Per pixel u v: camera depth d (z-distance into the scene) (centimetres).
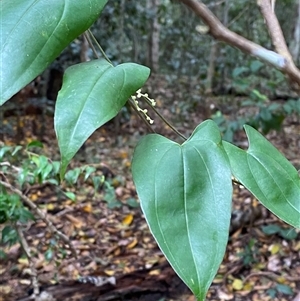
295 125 317
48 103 261
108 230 183
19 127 259
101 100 25
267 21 39
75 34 26
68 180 101
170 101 329
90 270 152
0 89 24
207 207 25
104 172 222
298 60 383
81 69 27
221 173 26
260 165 29
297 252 161
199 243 24
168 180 25
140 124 296
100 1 27
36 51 25
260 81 283
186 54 352
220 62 347
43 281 140
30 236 167
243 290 143
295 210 28
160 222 24
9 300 130
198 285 23
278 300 137
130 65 28
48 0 26
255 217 179
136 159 27
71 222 184
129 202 201
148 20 305
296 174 30
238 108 301
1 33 25
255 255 160
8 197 96
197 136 28
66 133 24
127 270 152
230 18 315
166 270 147
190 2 38
